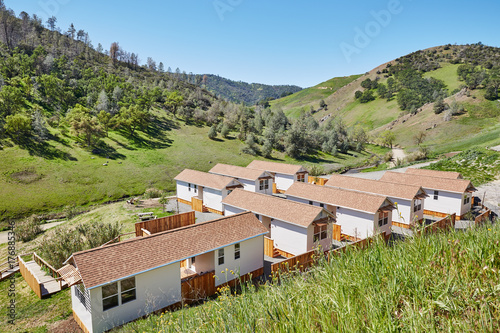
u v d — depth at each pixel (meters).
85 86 91.75
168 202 38.75
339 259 5.88
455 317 3.63
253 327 4.34
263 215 24.08
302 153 84.56
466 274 4.41
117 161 59.09
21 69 85.88
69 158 55.34
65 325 14.52
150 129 81.00
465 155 48.34
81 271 13.18
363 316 3.87
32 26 148.50
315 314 4.23
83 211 41.78
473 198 34.56
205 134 88.06
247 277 18.89
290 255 22.47
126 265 14.17
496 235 5.44
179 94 121.19
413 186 28.42
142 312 14.48
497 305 3.58
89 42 171.00
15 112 61.09
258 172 39.56
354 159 85.31
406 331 3.48
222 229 18.48
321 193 28.45
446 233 6.35
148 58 183.50
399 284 4.38
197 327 5.35
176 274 15.68
